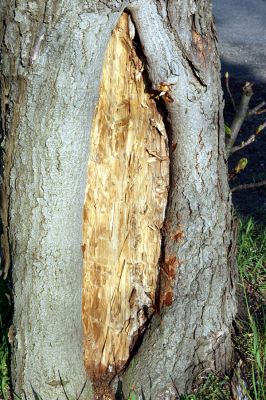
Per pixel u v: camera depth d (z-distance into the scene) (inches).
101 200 95.1
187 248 96.8
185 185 95.1
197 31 90.7
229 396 99.3
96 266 96.9
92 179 94.3
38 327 94.3
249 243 122.6
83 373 97.5
